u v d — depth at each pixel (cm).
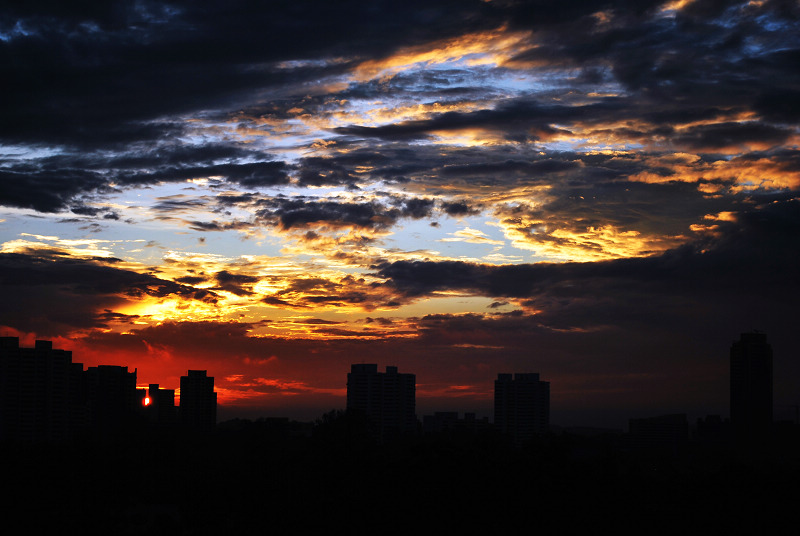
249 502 14938
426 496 13488
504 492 13512
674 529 13000
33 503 14700
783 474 14525
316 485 14875
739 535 12750
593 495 13500
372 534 13462
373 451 15812
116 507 16125
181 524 15162
